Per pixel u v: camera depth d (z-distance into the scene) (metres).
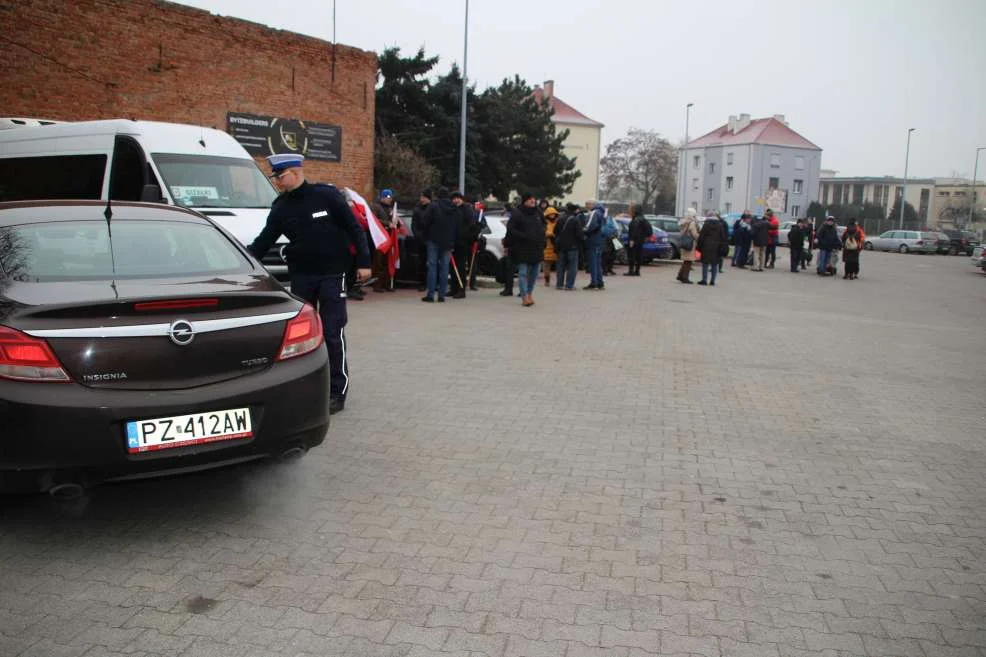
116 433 3.45
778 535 4.04
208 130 10.29
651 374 7.92
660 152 83.81
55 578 3.43
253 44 17.77
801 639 3.05
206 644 2.94
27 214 4.51
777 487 4.76
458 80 34.56
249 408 3.79
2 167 10.53
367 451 5.22
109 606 3.20
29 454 3.33
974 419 6.52
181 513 4.16
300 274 5.80
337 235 5.76
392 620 3.13
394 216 13.98
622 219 26.45
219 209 9.25
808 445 5.65
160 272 4.25
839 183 114.06
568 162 45.69
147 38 15.81
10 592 3.30
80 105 14.96
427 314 11.55
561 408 6.46
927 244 47.22
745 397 7.08
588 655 2.91
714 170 89.38
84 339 3.44
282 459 4.03
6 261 4.00
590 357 8.67
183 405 3.57
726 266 26.98
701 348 9.59
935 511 4.43
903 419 6.46
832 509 4.43
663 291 16.70
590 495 4.54
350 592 3.35
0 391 3.32
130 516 4.11
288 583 3.42
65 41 14.62
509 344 9.26
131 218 4.68
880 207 86.00
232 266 4.55
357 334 9.62
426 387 7.01
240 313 3.88
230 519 4.09
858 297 17.53
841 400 7.08
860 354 9.60
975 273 29.56
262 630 3.04
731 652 2.95
